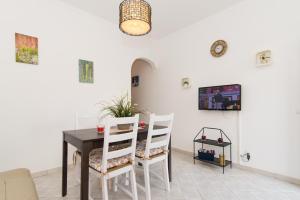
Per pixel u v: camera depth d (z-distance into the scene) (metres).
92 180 2.38
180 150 3.77
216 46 3.16
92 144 1.66
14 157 2.35
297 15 2.28
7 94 2.30
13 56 2.34
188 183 2.33
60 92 2.78
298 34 2.27
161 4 2.90
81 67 3.03
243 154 2.79
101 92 3.32
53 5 2.72
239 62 2.86
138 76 5.04
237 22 2.89
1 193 1.08
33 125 2.51
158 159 2.06
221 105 2.98
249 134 2.73
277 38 2.45
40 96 2.57
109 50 3.46
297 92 2.27
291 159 2.32
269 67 2.52
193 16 3.29
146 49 4.18
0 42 2.24
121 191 2.12
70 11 2.91
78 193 2.06
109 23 3.47
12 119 2.33
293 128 2.30
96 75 3.25
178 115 3.87
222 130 3.07
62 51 2.81
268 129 2.53
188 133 3.64
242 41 2.82
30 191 1.14
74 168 2.67
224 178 2.47
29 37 2.47
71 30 2.92
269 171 2.52
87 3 2.88
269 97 2.52
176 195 2.03
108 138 1.58
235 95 2.79
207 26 3.33
